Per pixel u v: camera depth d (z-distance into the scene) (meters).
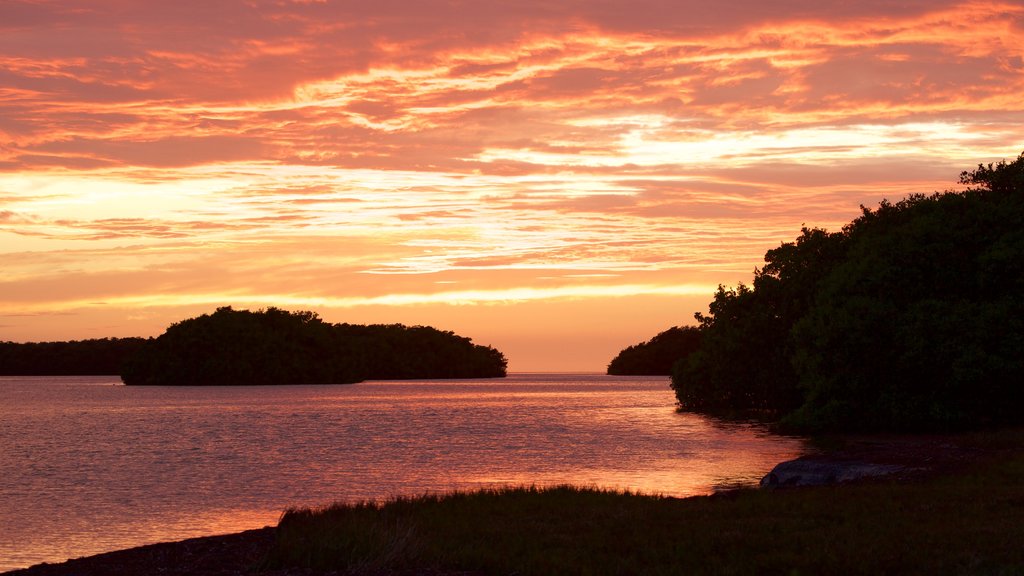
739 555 16.56
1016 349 46.84
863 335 50.41
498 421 83.12
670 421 79.50
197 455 51.22
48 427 79.56
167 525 26.98
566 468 40.97
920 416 49.31
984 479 25.44
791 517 20.58
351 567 16.14
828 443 47.44
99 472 42.16
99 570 16.70
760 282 78.50
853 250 59.50
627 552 17.31
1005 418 49.16
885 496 22.81
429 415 96.44
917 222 53.47
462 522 21.12
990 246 49.97
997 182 56.72
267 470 42.16
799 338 56.09
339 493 33.66
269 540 19.30
